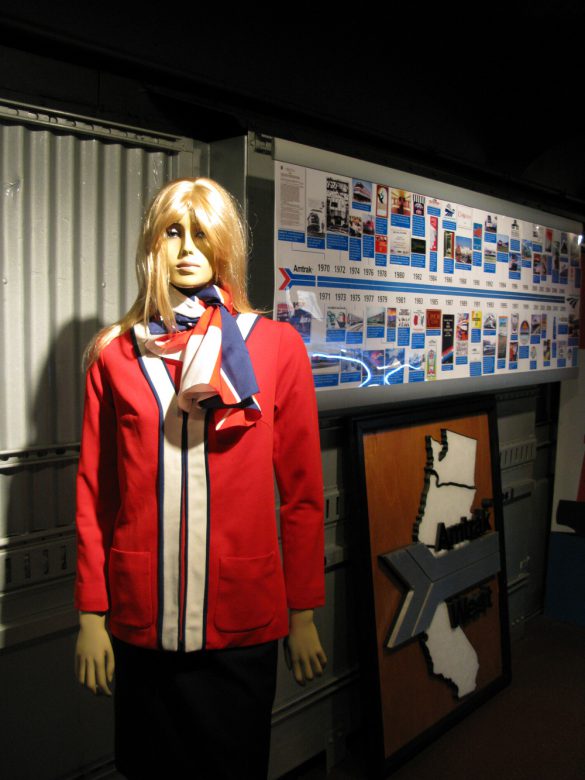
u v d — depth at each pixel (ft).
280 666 6.79
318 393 6.75
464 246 8.48
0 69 4.91
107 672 4.07
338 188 6.74
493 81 9.12
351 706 7.63
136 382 3.87
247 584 3.86
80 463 4.17
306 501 4.27
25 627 5.32
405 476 7.72
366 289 7.15
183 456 3.78
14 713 5.40
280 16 6.70
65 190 5.34
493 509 9.05
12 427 5.23
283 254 6.28
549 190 10.54
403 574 7.38
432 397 8.26
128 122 5.64
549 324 10.36
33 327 5.27
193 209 3.94
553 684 9.11
